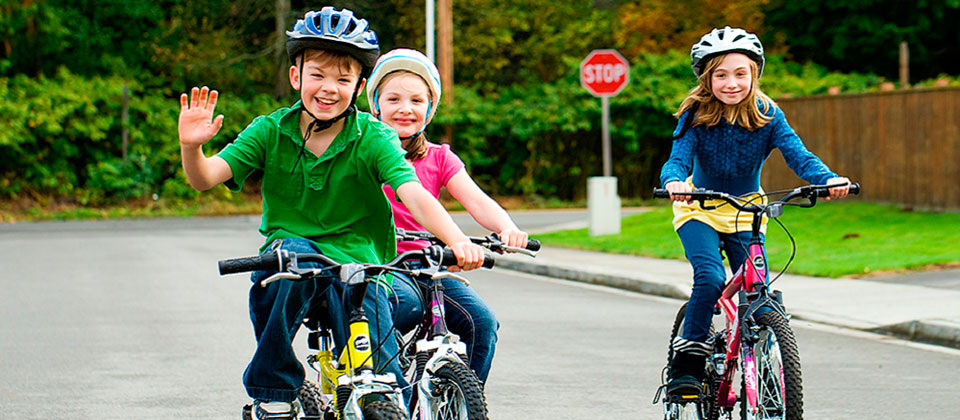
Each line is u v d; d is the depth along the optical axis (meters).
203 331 14.42
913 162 27.41
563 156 50.62
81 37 51.38
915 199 27.31
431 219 5.88
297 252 6.07
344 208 6.28
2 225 39.69
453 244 5.79
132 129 47.28
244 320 15.43
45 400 10.27
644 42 61.41
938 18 55.81
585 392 10.60
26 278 21.05
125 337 13.94
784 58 58.22
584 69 28.92
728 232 8.16
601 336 14.09
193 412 9.77
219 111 48.44
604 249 24.81
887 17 56.75
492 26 60.31
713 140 8.23
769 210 7.55
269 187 6.32
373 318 6.13
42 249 28.06
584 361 12.29
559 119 48.78
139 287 19.50
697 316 7.95
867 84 49.78
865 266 18.78
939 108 26.53
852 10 56.41
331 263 5.78
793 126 32.03
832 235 23.66
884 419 9.38
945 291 16.31
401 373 6.28
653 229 28.55
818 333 14.10
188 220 41.94
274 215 6.38
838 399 10.20
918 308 14.87
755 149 8.23
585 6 68.00
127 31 53.91
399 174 6.04
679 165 8.02
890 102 28.19
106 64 52.56
